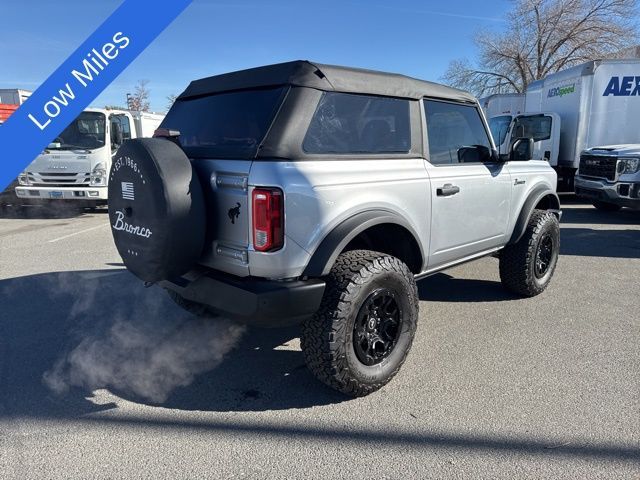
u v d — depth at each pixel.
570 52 28.98
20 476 2.38
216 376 3.43
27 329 4.27
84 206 11.96
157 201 2.72
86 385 3.30
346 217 2.92
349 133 3.11
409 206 3.35
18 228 9.64
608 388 3.19
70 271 6.16
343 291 2.85
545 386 3.23
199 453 2.56
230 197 2.82
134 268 2.98
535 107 14.08
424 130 3.61
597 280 5.67
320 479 2.37
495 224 4.35
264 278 2.77
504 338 4.02
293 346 3.92
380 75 3.36
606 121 11.51
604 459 2.48
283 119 2.81
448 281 5.66
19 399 3.11
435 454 2.54
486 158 4.26
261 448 2.61
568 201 13.17
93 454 2.55
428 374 3.42
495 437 2.68
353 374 2.97
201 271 3.03
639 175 9.14
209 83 3.55
